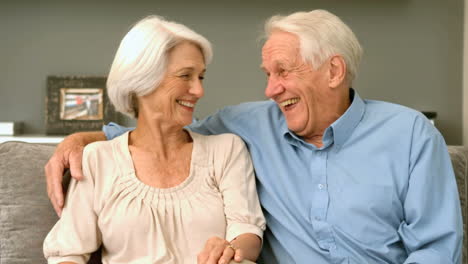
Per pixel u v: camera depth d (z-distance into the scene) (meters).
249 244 1.58
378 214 1.65
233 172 1.71
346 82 1.78
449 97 3.58
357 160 1.71
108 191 1.61
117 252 1.62
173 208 1.62
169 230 1.61
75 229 1.59
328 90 1.74
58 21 3.62
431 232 1.58
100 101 3.53
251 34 3.61
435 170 1.64
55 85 3.54
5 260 1.72
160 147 1.67
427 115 3.31
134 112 1.75
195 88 1.65
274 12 3.59
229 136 1.78
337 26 1.75
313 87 1.72
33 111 3.65
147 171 1.65
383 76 3.59
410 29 3.58
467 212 1.88
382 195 1.65
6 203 1.76
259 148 1.83
